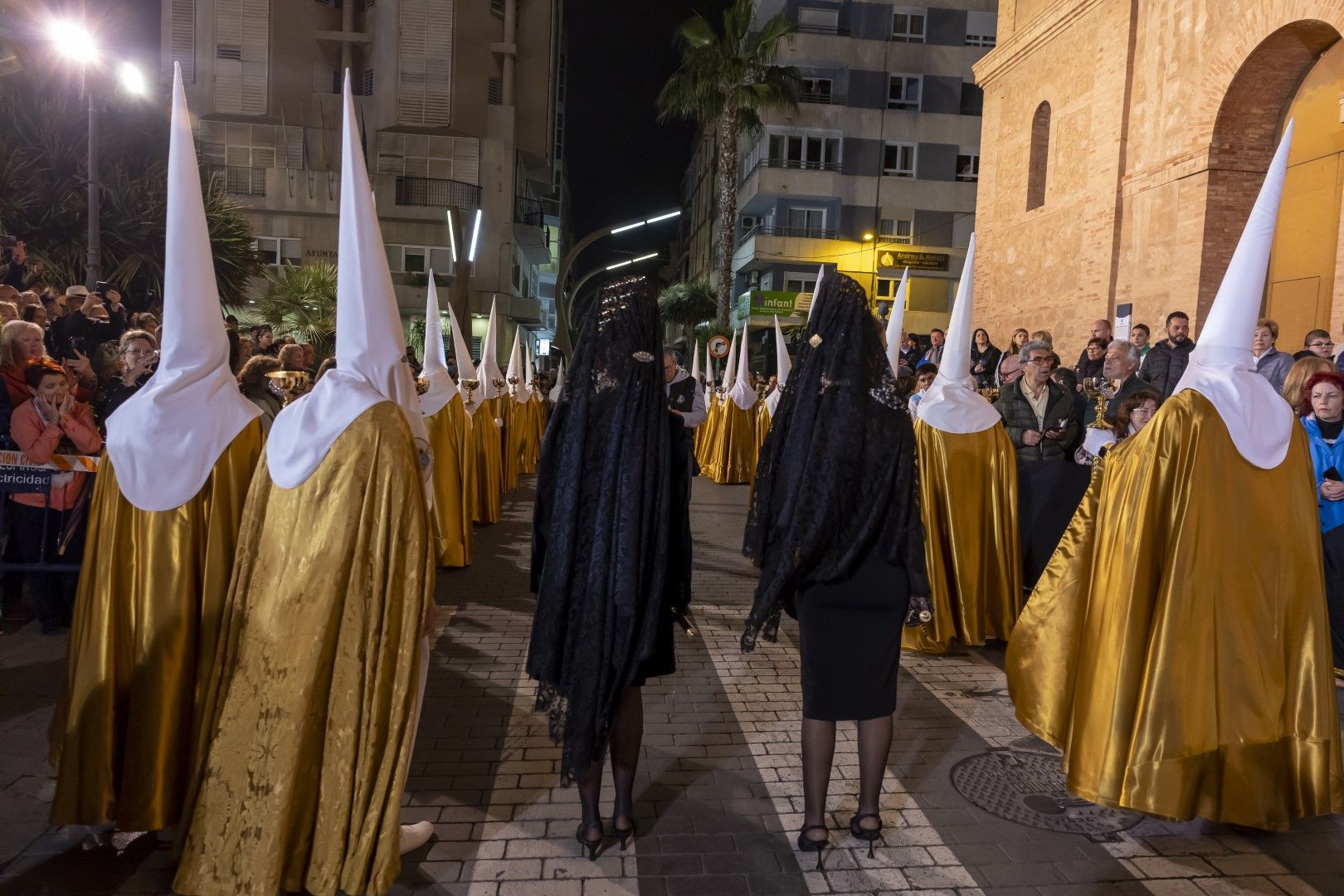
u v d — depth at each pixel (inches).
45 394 218.7
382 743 106.9
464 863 120.9
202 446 121.0
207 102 1256.8
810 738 123.0
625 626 115.0
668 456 120.6
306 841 106.0
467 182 1327.5
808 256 1440.7
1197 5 537.3
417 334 1126.4
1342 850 128.7
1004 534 222.5
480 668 201.8
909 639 217.6
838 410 118.7
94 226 499.2
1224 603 128.3
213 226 663.8
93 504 121.3
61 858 120.3
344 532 105.8
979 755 158.7
